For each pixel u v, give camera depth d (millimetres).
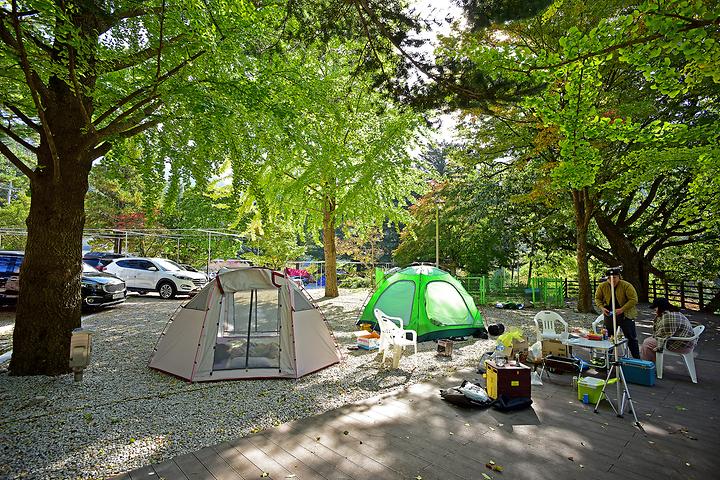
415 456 3701
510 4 3779
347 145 13867
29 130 7363
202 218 23859
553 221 16594
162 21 4688
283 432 4207
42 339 5969
